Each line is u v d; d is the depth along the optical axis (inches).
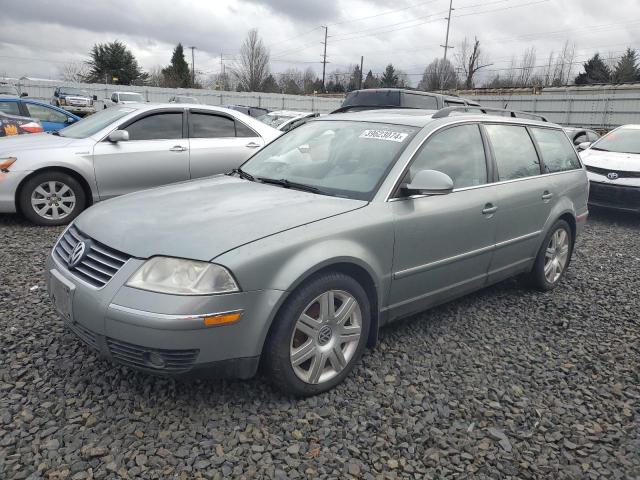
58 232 247.4
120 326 103.3
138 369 106.3
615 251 271.6
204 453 100.7
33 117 512.4
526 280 200.5
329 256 116.0
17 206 254.2
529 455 107.8
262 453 101.9
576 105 1253.7
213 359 105.6
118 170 268.5
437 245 145.5
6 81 1566.2
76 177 262.5
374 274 128.6
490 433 113.0
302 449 104.0
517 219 174.9
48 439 101.9
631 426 119.1
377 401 121.4
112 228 117.5
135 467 96.2
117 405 113.2
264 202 128.6
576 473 103.6
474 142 164.7
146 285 103.8
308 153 158.2
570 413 122.9
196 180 159.6
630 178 338.6
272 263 108.6
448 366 139.7
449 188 131.5
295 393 118.2
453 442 109.9
